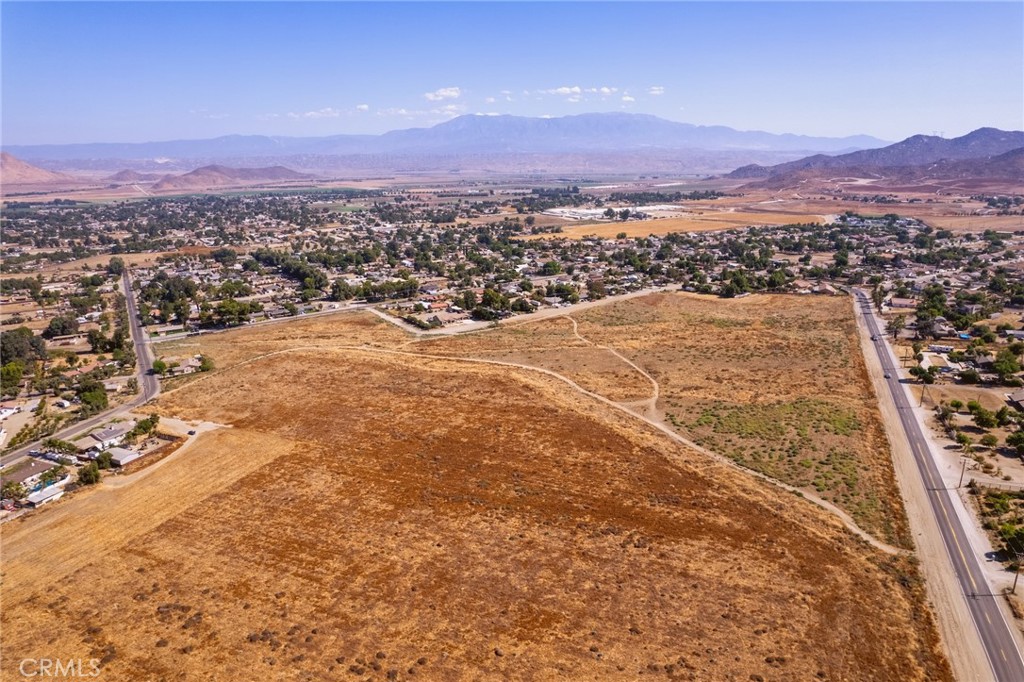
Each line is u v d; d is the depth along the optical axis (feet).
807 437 378.73
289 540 283.18
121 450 376.48
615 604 237.66
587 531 283.18
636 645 217.77
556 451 361.10
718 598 240.12
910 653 215.31
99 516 310.45
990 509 303.48
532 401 431.02
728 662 209.67
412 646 219.00
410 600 241.76
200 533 292.20
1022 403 413.59
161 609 241.35
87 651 222.48
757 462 350.23
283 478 340.39
